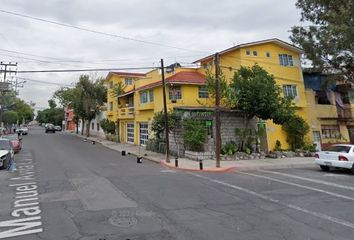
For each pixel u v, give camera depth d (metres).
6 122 61.84
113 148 30.78
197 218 8.03
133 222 7.64
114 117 42.66
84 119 53.75
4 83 47.66
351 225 7.55
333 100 31.28
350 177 15.57
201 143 22.39
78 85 49.19
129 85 41.38
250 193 11.31
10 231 7.00
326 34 24.33
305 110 29.14
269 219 8.02
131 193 10.95
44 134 58.94
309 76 30.52
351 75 26.59
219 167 18.31
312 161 21.89
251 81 22.03
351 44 23.03
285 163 20.61
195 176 15.30
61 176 14.49
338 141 30.66
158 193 11.02
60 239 6.50
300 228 7.30
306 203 9.84
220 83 23.77
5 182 13.01
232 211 8.76
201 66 31.81
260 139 26.14
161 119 24.28
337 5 24.61
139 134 33.41
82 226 7.33
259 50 28.11
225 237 6.65
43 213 8.40
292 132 27.11
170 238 6.58
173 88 26.95
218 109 19.14
